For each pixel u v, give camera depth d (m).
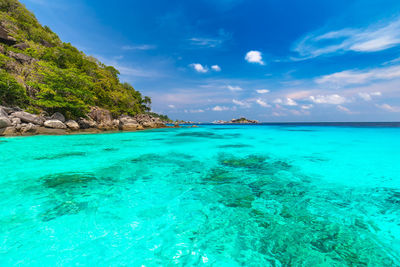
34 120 17.12
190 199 3.89
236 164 7.12
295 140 15.42
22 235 2.58
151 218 3.11
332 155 8.99
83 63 36.16
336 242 2.48
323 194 4.20
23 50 28.34
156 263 2.12
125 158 8.08
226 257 2.22
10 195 3.97
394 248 2.38
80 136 17.27
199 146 12.03
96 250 2.32
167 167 6.59
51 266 2.05
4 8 35.41
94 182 4.90
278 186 4.70
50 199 3.80
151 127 37.97
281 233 2.69
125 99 37.62
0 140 12.61
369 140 14.72
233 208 3.48
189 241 2.52
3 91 18.25
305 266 2.06
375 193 4.28
